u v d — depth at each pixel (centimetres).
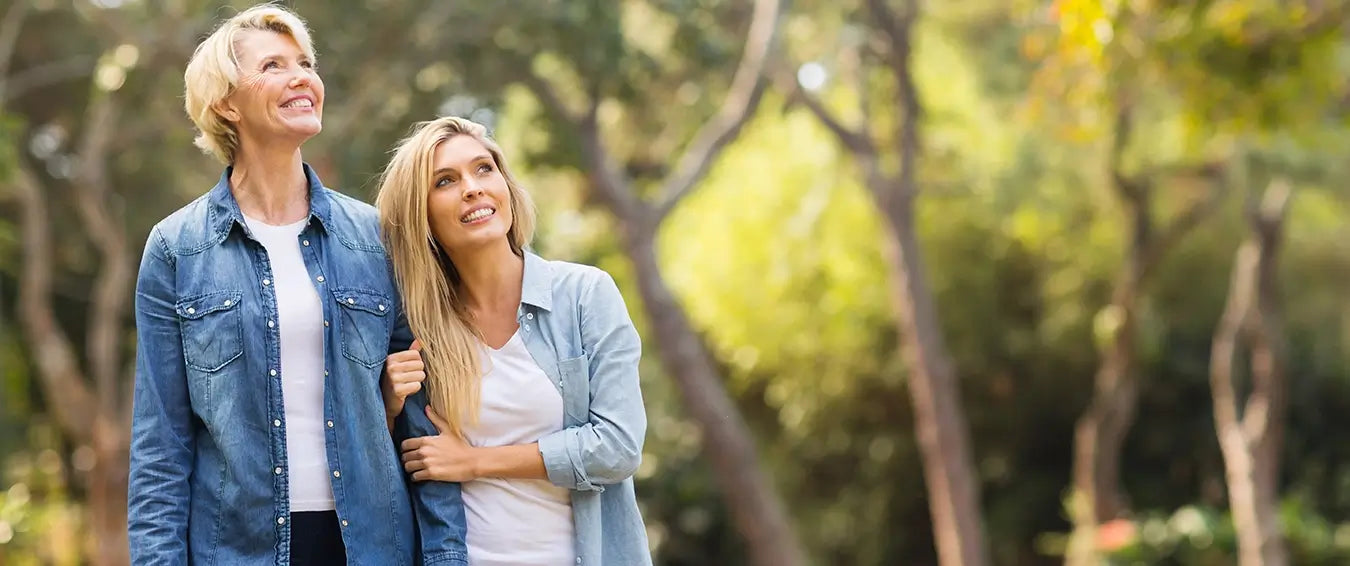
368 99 1088
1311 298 1811
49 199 1514
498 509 334
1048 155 1669
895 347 1823
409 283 338
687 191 1312
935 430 1388
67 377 1152
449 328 338
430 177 338
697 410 1312
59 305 1650
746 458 1330
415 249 338
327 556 321
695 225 1928
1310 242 1772
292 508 319
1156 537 1341
